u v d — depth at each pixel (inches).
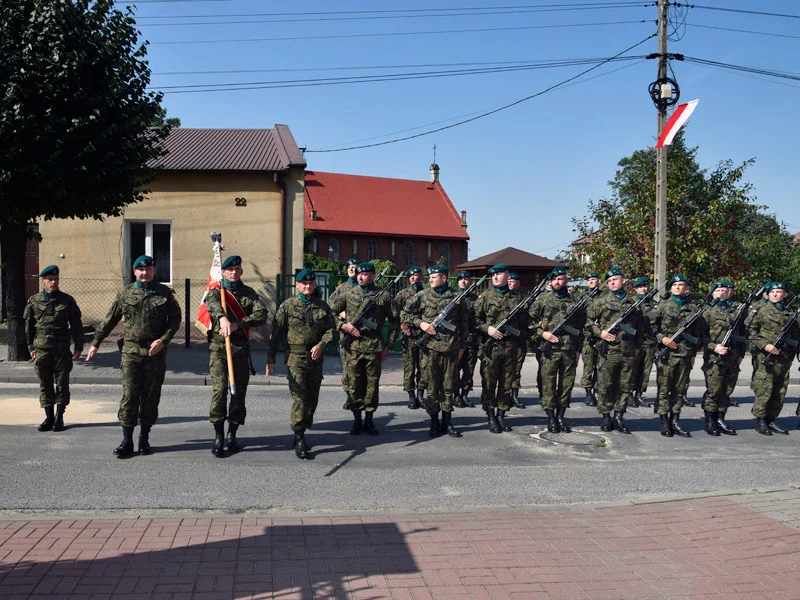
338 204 2285.9
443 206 2456.9
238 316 272.5
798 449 312.2
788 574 165.6
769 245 851.4
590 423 362.9
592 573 164.9
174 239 689.0
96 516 198.8
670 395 336.2
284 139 784.3
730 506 217.9
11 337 520.7
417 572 163.0
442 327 312.8
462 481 247.0
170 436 304.0
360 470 257.9
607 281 360.8
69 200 459.8
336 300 324.8
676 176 704.4
